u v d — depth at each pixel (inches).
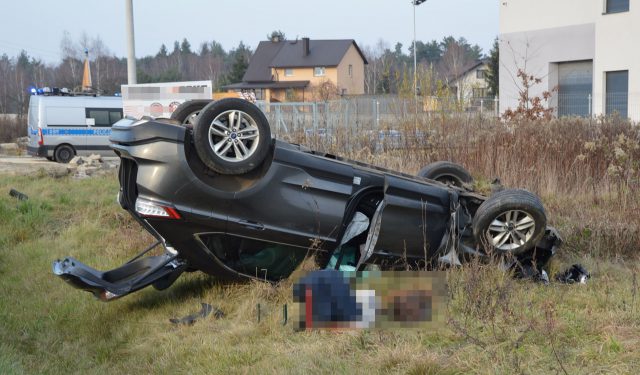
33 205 439.2
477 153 471.2
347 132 514.6
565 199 398.0
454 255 264.8
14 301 292.8
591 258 297.1
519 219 264.2
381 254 256.4
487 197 285.6
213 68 4025.6
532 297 236.4
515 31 1342.3
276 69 2955.2
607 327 202.4
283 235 248.8
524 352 189.2
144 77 2834.6
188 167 237.5
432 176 327.3
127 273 265.1
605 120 515.5
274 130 540.7
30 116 911.0
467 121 530.3
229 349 215.8
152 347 232.8
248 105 240.7
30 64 3720.5
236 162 238.8
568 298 238.4
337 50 2960.1
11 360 220.1
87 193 505.0
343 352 206.1
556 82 1293.1
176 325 247.1
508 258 262.5
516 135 483.5
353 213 260.1
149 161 237.0
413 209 259.1
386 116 553.9
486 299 223.0
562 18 1259.8
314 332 225.6
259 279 258.5
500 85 1365.7
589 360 181.8
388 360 192.9
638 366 174.6
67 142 890.7
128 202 257.1
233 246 252.4
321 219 251.6
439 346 203.2
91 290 247.3
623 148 433.1
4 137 1556.3
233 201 241.8
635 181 375.9
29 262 349.1
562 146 454.6
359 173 260.4
